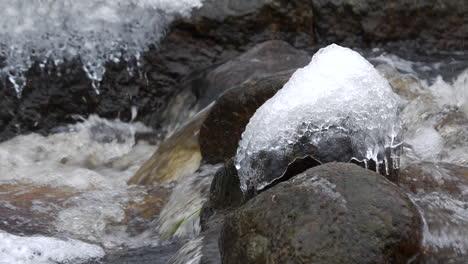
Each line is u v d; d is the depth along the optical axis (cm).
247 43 916
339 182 399
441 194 491
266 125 475
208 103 812
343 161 466
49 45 891
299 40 930
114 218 588
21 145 862
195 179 598
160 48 904
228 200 500
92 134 887
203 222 509
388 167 487
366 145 474
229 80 806
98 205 610
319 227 381
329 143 467
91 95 896
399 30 941
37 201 618
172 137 736
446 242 427
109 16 901
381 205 389
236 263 395
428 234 423
